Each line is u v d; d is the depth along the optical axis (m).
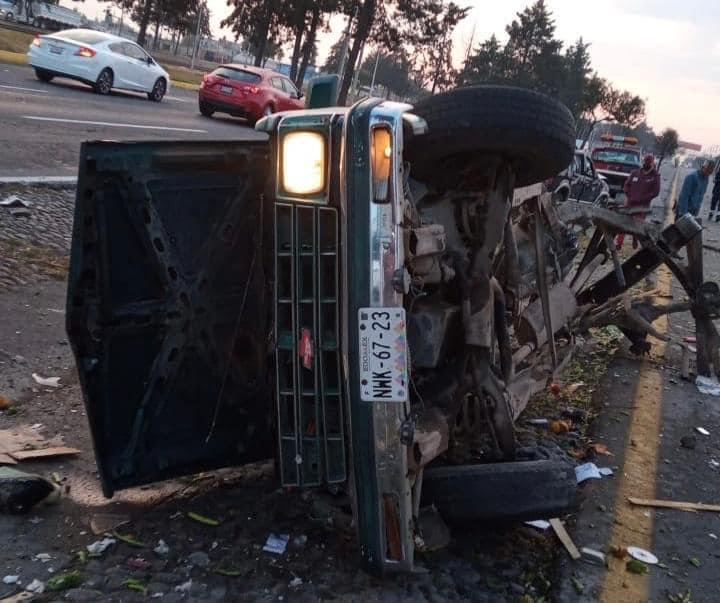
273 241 2.92
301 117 2.80
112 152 2.82
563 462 3.24
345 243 2.67
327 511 3.10
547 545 3.38
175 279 3.03
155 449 3.14
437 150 3.13
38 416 4.18
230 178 3.09
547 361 4.59
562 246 4.97
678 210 14.66
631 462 4.42
